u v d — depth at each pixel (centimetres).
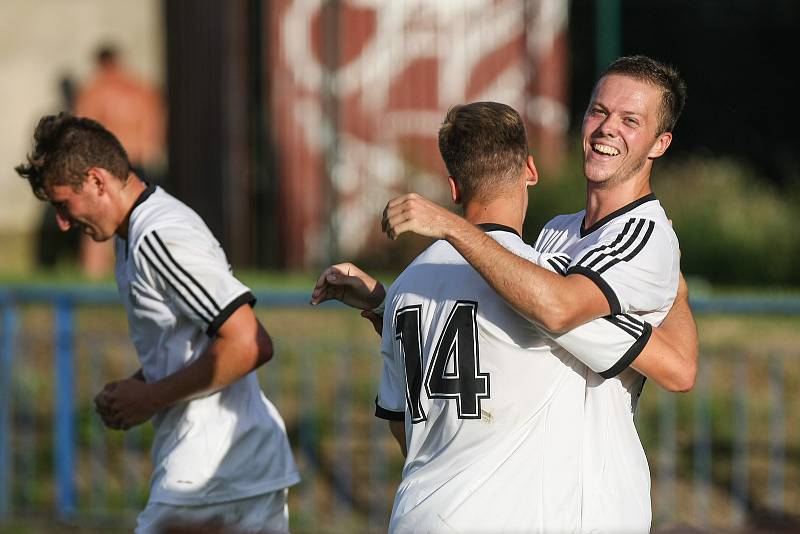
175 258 1641
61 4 5522
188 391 1648
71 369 2570
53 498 2669
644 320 1356
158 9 5594
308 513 2616
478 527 1284
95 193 1691
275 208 4388
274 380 2720
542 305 1241
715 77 6103
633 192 1395
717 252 4028
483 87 4419
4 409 2600
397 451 2702
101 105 4891
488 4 4422
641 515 1347
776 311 2411
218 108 4519
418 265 1380
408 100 4397
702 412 2638
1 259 5178
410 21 4394
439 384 1325
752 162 5838
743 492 2622
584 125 1419
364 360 2811
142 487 2677
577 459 1317
